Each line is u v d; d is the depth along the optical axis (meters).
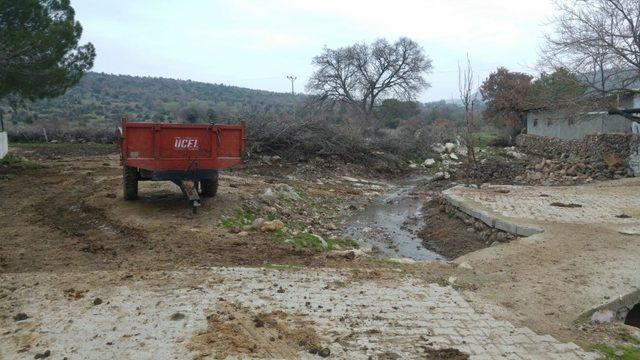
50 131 33.34
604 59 20.45
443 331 5.50
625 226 11.00
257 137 23.39
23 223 10.22
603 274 7.62
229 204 12.09
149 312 5.65
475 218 12.86
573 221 11.56
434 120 52.59
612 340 5.48
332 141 24.78
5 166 18.44
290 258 8.41
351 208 16.42
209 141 11.20
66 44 18.22
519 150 37.44
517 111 41.72
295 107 44.59
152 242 8.89
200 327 5.27
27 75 17.08
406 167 26.88
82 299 6.03
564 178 21.97
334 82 53.62
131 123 10.60
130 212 10.95
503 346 5.18
